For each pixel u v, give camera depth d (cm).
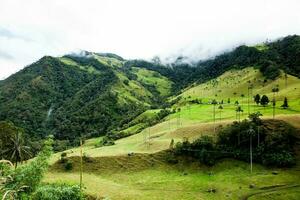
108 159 18438
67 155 19650
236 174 16075
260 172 16062
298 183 14725
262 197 13275
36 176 3206
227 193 13900
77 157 18575
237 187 14500
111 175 17075
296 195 13438
